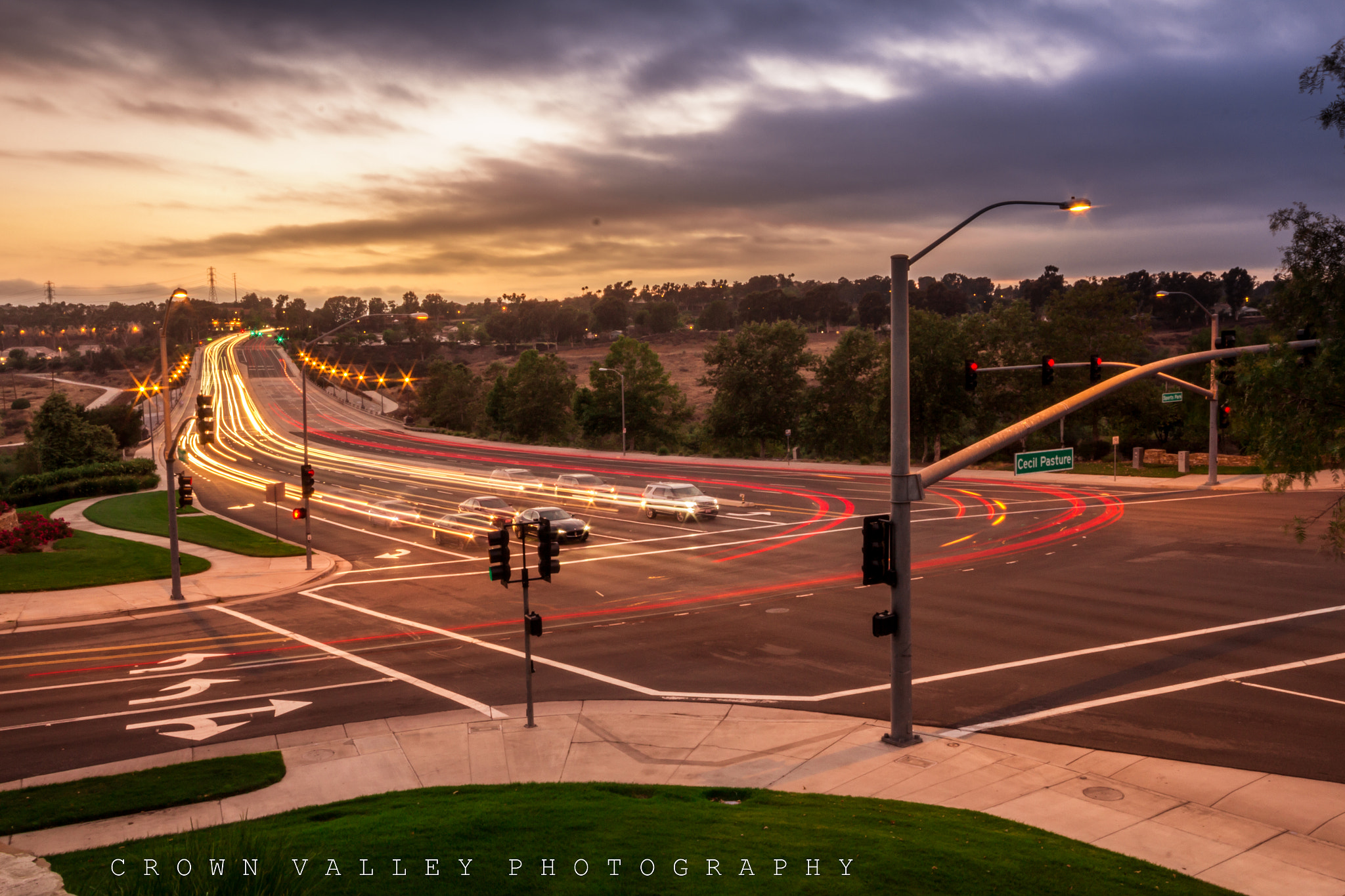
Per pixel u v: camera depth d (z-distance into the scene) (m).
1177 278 197.50
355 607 25.81
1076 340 60.28
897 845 9.73
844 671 17.78
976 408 61.84
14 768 13.59
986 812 11.30
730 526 38.28
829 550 31.66
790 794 12.01
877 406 63.03
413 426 123.19
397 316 31.80
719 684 17.30
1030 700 15.59
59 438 71.75
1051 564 27.02
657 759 13.63
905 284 14.02
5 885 7.86
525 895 8.34
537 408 98.88
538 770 13.25
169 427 27.31
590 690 17.19
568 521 35.22
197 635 22.55
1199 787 11.87
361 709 16.30
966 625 20.61
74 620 24.69
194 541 38.56
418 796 12.02
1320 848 10.12
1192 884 9.13
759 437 77.94
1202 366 54.56
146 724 15.62
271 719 15.81
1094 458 58.28
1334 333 12.62
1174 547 28.73
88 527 43.16
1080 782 12.20
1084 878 9.07
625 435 82.88
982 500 42.91
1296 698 14.99
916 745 13.84
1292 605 21.12
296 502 54.22
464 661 19.47
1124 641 18.75
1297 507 35.94
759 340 77.38
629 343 91.62
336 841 9.84
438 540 38.09
